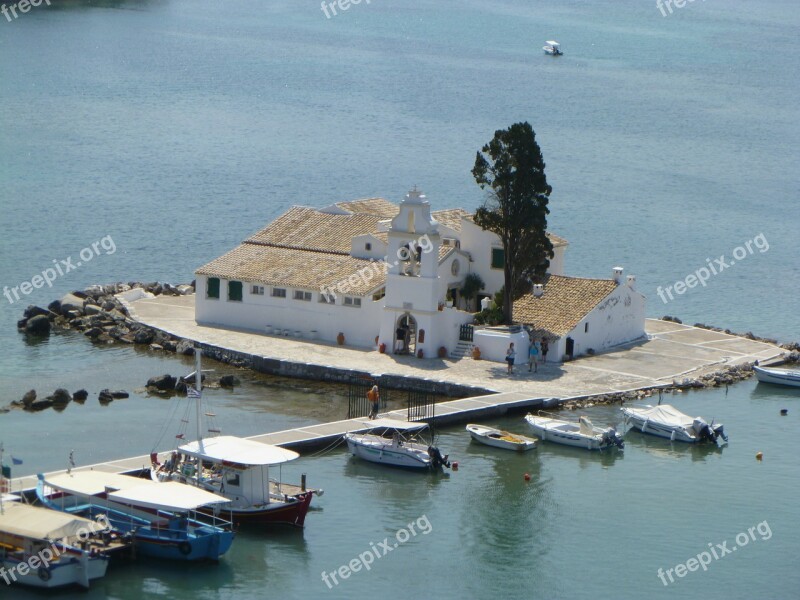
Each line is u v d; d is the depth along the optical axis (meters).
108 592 78.12
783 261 175.00
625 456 101.31
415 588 80.38
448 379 111.75
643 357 121.56
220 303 125.69
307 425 103.38
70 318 129.62
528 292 122.69
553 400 108.50
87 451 96.81
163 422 103.75
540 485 95.12
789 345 128.50
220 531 81.50
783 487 96.12
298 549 84.19
